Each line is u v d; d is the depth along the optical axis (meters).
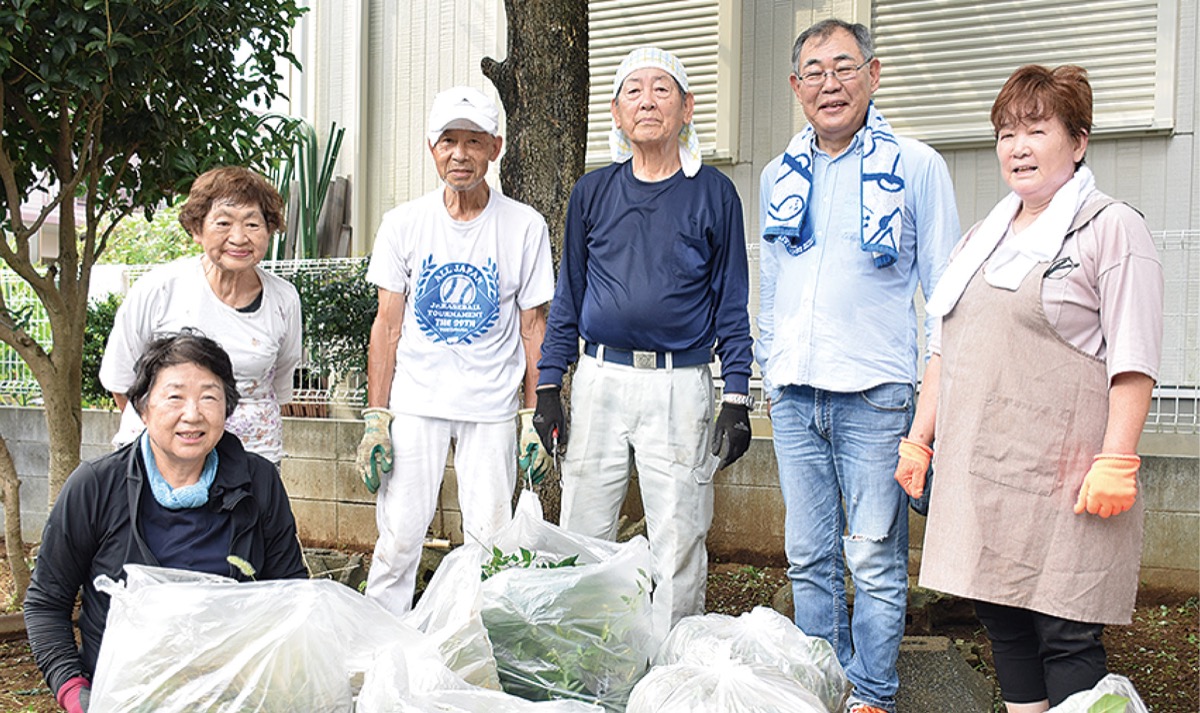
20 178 5.13
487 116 3.62
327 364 6.62
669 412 3.50
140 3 4.36
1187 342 5.52
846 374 3.24
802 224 3.33
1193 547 5.02
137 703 2.31
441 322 3.80
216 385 2.73
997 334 2.71
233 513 2.84
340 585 2.63
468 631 2.70
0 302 4.91
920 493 3.02
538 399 3.65
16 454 7.13
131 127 4.88
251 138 5.22
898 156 3.24
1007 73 6.38
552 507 4.85
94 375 6.97
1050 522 2.64
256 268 3.65
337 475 6.42
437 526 6.11
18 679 4.21
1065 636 2.65
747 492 5.74
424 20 7.75
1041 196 2.71
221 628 2.38
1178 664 4.23
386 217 3.88
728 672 2.55
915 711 3.47
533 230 3.89
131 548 2.73
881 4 6.61
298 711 2.34
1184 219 6.05
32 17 4.21
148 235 10.95
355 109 7.83
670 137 3.45
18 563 5.05
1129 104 6.14
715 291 3.55
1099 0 6.17
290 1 5.09
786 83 6.83
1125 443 2.52
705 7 6.98
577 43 4.98
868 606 3.27
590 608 2.93
